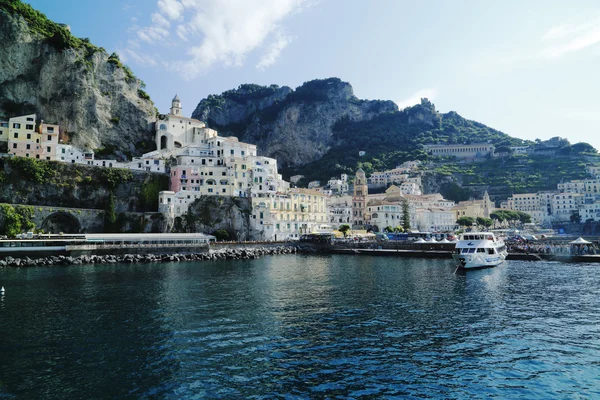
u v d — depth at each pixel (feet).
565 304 148.36
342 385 79.30
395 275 228.84
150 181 438.81
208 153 536.83
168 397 73.97
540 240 405.18
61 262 280.72
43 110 460.96
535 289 179.63
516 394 75.36
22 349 97.86
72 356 93.56
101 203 405.39
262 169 509.35
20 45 448.65
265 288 183.01
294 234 485.97
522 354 95.91
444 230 646.74
